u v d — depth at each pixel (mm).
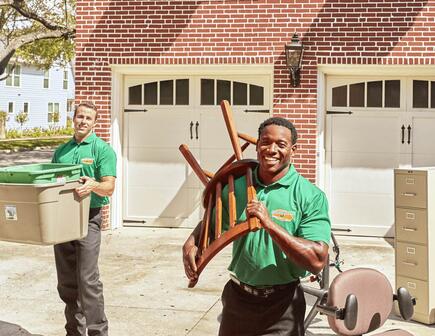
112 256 9656
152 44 11398
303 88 11031
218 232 3727
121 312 6980
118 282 8211
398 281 6699
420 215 6488
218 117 11648
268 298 3756
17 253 9789
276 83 11078
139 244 10500
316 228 3604
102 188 5406
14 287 7965
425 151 11047
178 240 10836
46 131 43562
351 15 10852
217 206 3783
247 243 3713
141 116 11867
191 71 11484
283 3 11016
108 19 11469
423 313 6496
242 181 3830
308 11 10953
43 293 7707
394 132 11148
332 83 11289
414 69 10852
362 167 11266
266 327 3781
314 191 3699
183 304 7289
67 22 17969
